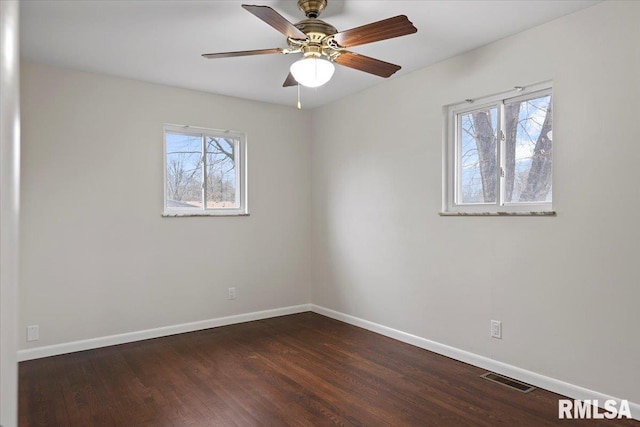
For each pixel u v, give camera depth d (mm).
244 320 4453
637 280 2330
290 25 2166
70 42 2959
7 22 840
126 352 3500
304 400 2617
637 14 2324
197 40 2941
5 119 800
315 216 4871
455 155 3396
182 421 2369
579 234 2576
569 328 2623
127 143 3756
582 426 2279
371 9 2533
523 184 2971
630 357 2355
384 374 3021
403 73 3689
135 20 2637
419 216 3609
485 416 2400
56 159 3432
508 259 2959
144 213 3850
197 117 4137
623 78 2379
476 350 3168
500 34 2902
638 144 2324
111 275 3682
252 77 3738
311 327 4250
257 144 4539
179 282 4043
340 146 4477
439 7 2514
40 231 3369
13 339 1125
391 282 3889
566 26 2629
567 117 2631
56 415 2438
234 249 4395
